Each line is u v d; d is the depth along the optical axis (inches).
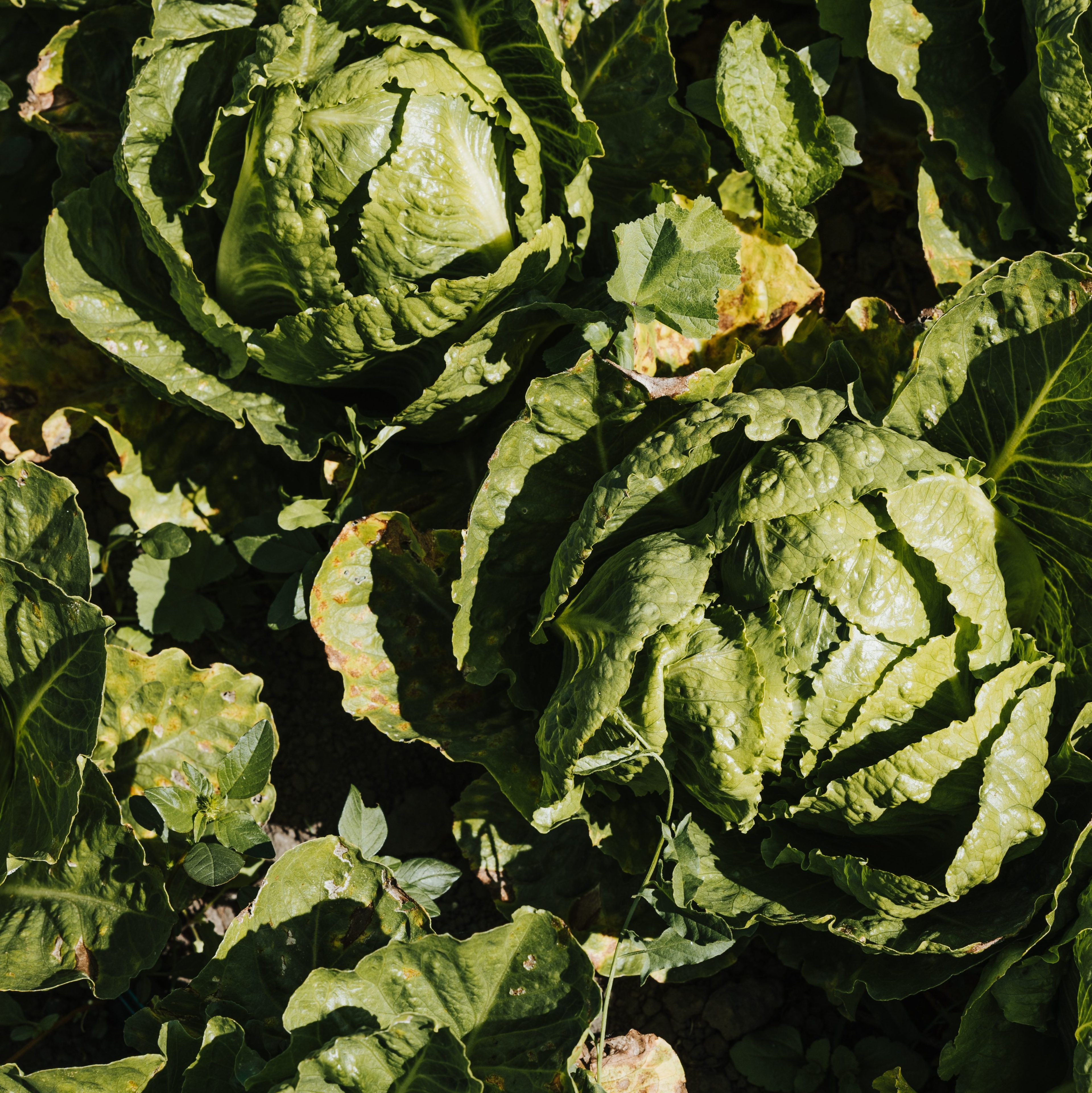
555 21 48.9
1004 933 45.4
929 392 47.1
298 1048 45.5
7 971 46.3
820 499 44.7
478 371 47.6
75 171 49.6
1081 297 46.2
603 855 48.6
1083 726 46.1
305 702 51.1
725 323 49.6
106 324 48.3
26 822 46.6
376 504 49.4
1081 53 48.4
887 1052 48.4
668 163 49.7
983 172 50.0
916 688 45.4
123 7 49.9
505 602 47.5
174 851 48.1
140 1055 46.3
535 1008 46.1
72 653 46.1
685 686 45.3
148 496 49.6
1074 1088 46.2
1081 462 46.6
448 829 50.5
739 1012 49.1
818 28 52.1
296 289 46.9
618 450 47.2
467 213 46.5
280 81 46.0
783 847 46.9
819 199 53.1
